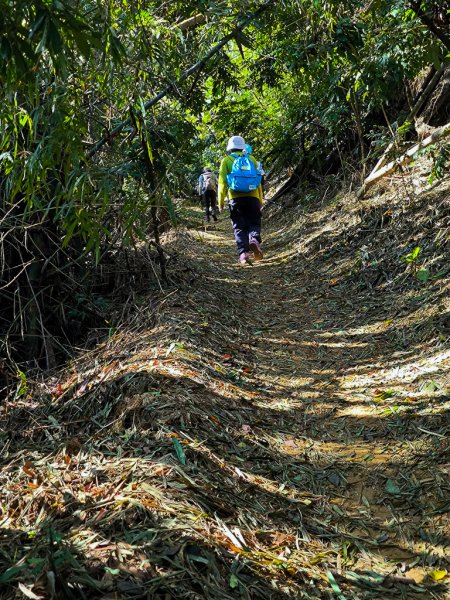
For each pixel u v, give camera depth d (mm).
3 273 4496
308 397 3652
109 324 4855
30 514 2137
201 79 5129
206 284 6246
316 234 8148
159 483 2252
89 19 2289
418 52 5312
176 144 4297
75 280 4891
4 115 2383
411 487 2561
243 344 4660
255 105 12266
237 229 6527
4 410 3672
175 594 1637
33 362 4391
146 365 3559
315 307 5770
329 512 2469
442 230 5504
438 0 4504
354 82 5559
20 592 1525
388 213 6777
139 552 1772
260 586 1854
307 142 12477
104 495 2168
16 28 1280
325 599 1897
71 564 1652
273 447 2994
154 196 3887
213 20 3445
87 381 3736
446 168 6754
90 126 4016
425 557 2133
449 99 7738
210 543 1922
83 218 2369
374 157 8289
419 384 3447
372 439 3018
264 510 2393
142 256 5891
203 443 2738
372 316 4965
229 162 6355
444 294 4480
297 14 3787
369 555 2168
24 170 2508
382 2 4676
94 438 2863
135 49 2787
